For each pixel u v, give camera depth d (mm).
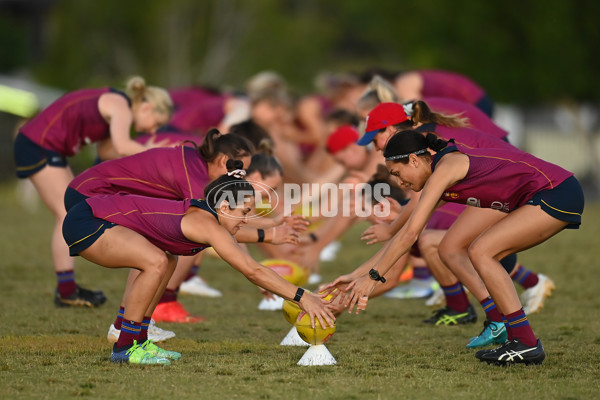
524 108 84500
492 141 21031
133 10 106875
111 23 107250
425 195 17750
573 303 27062
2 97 80438
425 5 75062
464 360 19125
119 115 25344
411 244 17719
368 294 18062
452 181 17844
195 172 20500
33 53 119812
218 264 37000
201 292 29375
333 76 55344
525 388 16469
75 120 25750
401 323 24328
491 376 17469
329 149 26938
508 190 18203
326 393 16031
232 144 20141
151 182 20641
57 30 103812
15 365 18219
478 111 25266
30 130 25891
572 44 68125
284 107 43375
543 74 69125
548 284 25375
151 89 26344
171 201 18734
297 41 120125
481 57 71938
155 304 19359
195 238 18125
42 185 26000
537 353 18453
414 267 29469
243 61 116375
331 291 18750
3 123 83438
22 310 25422
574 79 68562
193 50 114562
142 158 20859
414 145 18234
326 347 19953
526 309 25312
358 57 183125
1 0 118625
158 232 18312
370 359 19219
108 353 19531
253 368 18172
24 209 59875
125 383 16688
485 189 18172
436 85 32750
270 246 27516
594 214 57375
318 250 26750
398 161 18359
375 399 15633
